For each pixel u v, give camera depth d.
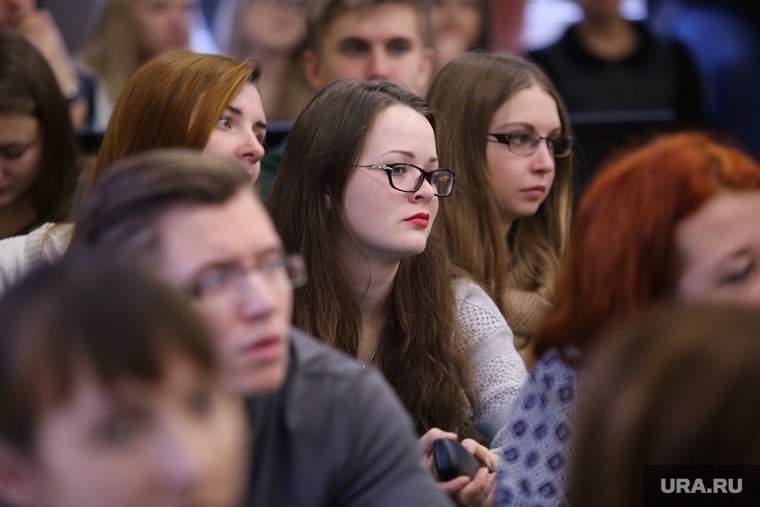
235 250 2.89
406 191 5.33
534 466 4.00
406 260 5.74
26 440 2.15
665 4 9.89
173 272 2.86
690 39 9.98
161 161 3.01
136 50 9.55
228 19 9.52
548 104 7.19
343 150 5.37
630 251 3.77
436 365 5.64
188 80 5.70
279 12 9.27
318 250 5.48
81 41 9.44
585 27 9.70
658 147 3.95
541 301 7.17
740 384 2.12
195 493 2.17
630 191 3.83
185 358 2.18
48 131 6.97
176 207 2.89
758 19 10.42
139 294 2.19
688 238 3.71
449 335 5.73
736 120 10.44
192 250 2.87
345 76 9.01
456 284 6.06
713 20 10.27
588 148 8.55
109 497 2.13
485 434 5.84
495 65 7.23
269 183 7.46
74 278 2.21
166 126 5.66
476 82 7.14
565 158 7.50
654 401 2.19
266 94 9.36
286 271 3.09
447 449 4.55
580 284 3.94
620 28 9.69
